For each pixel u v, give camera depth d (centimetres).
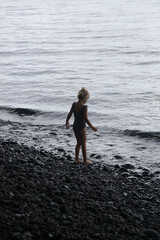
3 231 436
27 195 560
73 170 821
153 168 950
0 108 1564
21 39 4656
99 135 1238
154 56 3194
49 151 1046
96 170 866
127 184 792
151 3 10594
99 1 12231
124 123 1360
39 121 1404
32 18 7781
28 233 439
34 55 3397
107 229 518
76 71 2569
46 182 651
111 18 7131
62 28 5831
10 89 1975
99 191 675
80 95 819
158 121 1382
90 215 552
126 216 581
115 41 4241
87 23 6406
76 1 12719
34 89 1964
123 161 996
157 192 752
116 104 1661
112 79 2277
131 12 8231
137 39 4338
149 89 1969
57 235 457
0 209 493
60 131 1274
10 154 856
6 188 572
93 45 3966
